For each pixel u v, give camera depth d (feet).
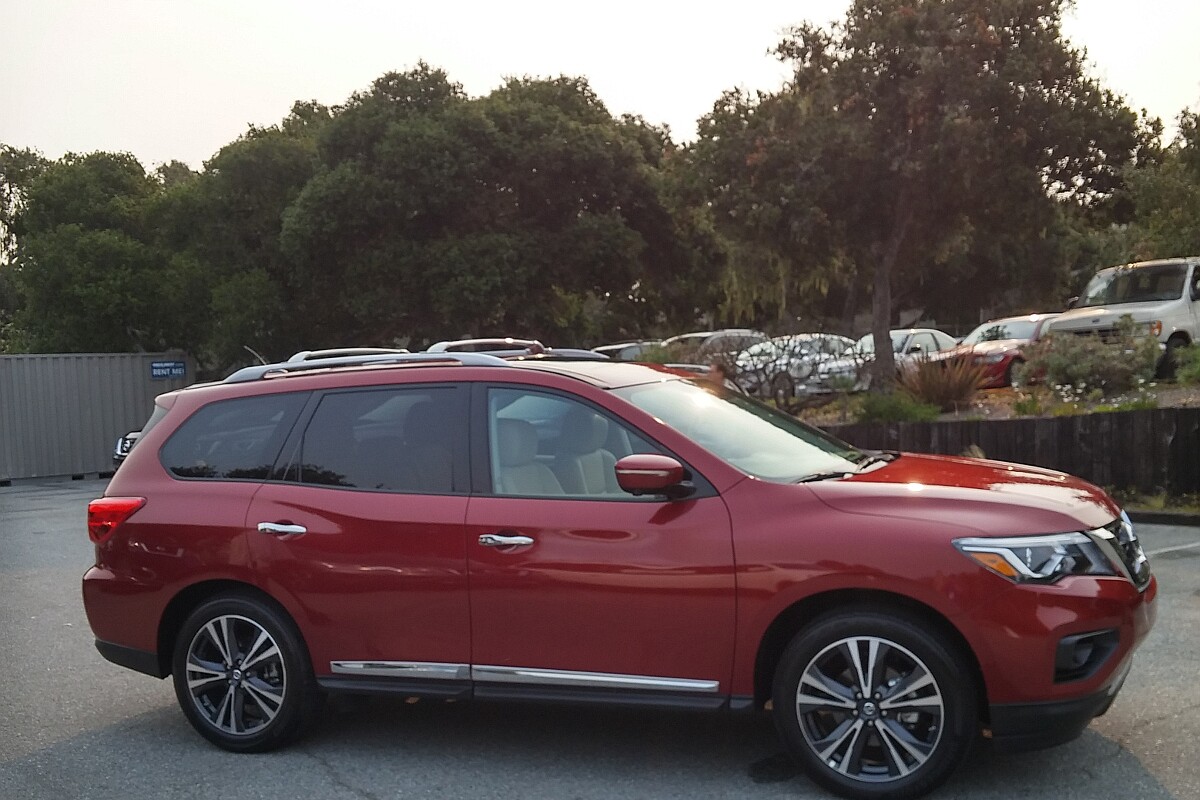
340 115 87.10
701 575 14.85
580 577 15.40
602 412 16.24
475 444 16.66
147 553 18.10
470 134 84.69
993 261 139.54
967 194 53.62
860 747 14.43
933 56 50.93
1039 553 13.94
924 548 13.99
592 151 85.87
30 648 24.93
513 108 87.76
